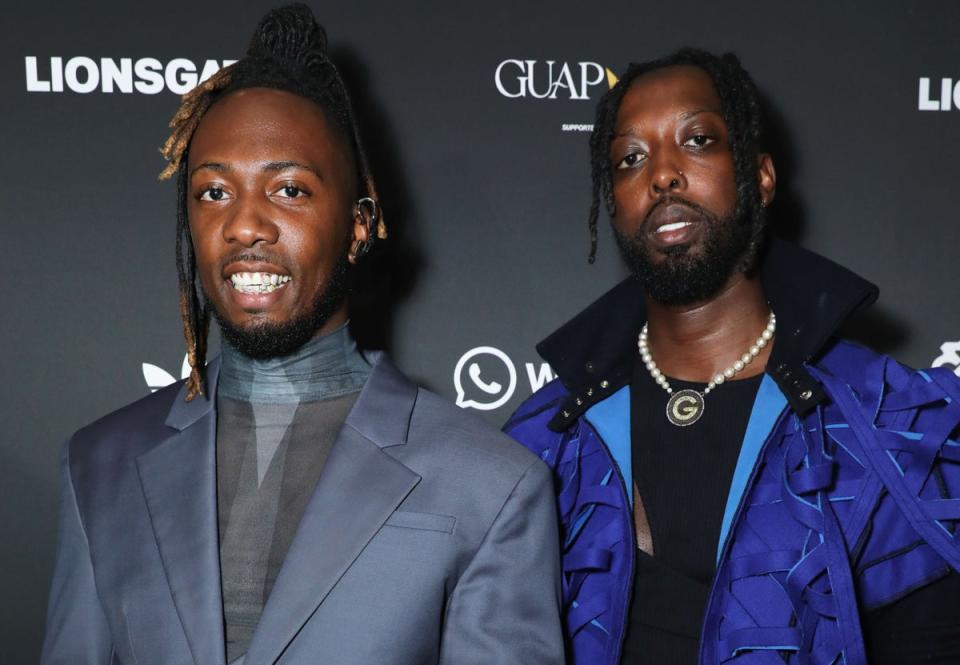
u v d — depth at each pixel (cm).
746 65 176
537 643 114
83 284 169
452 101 174
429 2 173
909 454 124
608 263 176
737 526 124
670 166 129
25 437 168
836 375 131
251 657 103
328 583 106
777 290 137
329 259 116
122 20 169
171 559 110
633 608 127
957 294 176
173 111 170
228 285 113
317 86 126
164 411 123
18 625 168
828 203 176
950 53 177
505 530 114
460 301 175
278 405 119
